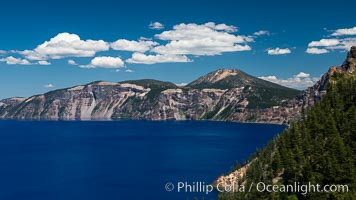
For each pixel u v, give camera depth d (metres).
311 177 176.00
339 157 183.75
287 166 188.88
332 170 176.62
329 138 199.75
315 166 186.75
